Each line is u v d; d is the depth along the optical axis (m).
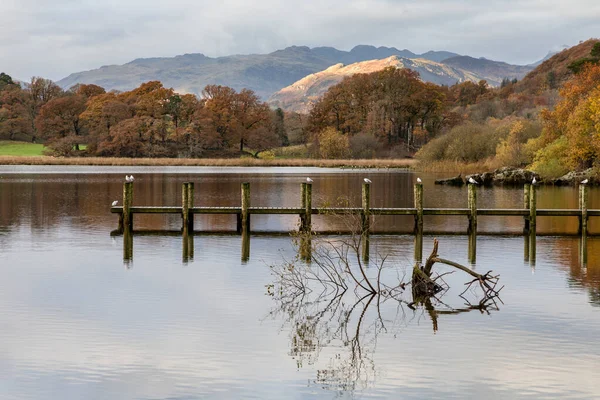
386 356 15.04
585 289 20.64
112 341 15.79
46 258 25.53
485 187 61.41
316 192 56.50
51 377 13.74
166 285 21.08
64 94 189.38
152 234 32.00
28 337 16.00
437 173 84.38
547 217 39.12
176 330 16.62
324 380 13.70
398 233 32.72
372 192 56.34
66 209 42.31
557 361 14.61
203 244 28.98
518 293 20.22
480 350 15.33
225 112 150.12
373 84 150.75
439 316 17.98
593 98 62.44
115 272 22.98
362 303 19.36
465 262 25.03
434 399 12.80
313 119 154.38
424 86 149.25
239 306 18.84
